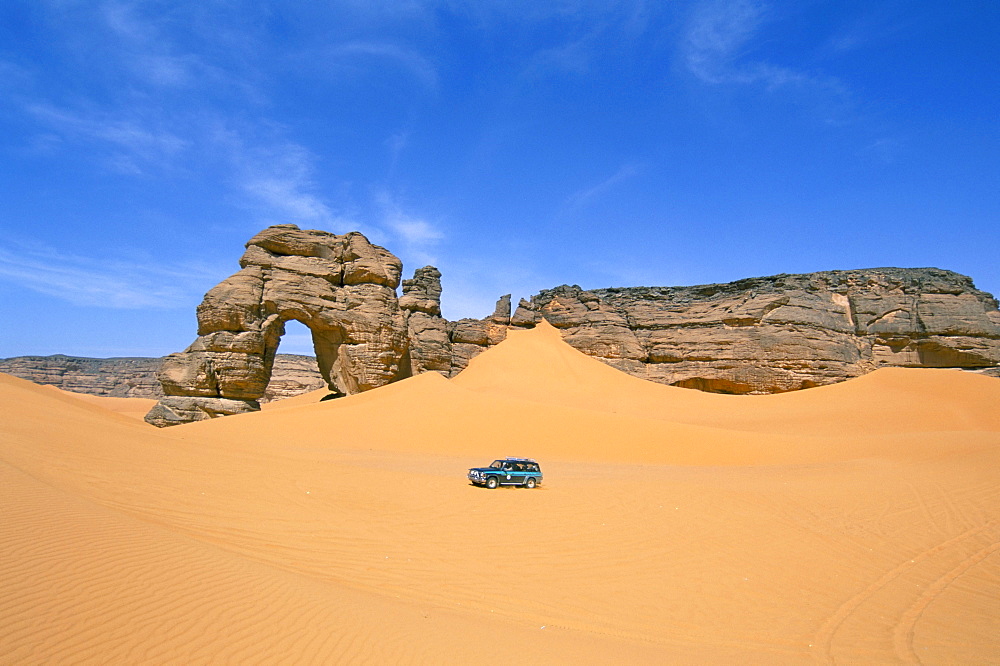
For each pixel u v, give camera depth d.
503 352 92.31
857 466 31.31
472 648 8.75
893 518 19.16
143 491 17.55
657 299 100.06
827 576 14.17
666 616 11.70
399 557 14.02
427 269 96.00
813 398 69.00
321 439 44.97
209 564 10.70
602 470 32.22
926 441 38.62
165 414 59.31
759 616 11.89
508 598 12.02
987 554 15.79
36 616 7.81
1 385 37.00
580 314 99.62
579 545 15.63
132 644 7.49
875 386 70.12
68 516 12.25
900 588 13.49
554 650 9.17
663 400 73.56
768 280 91.75
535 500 20.38
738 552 15.51
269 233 68.62
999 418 54.66
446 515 18.23
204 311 63.12
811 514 19.36
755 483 24.83
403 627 9.23
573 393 76.81
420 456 38.25
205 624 8.28
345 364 68.69
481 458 38.34
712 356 85.75
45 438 23.34
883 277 88.62
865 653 10.30
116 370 163.00
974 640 10.82
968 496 21.95
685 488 22.30
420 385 58.16
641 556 14.97
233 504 17.44
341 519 17.02
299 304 66.75
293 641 8.14
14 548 9.98
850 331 85.94
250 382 63.06
